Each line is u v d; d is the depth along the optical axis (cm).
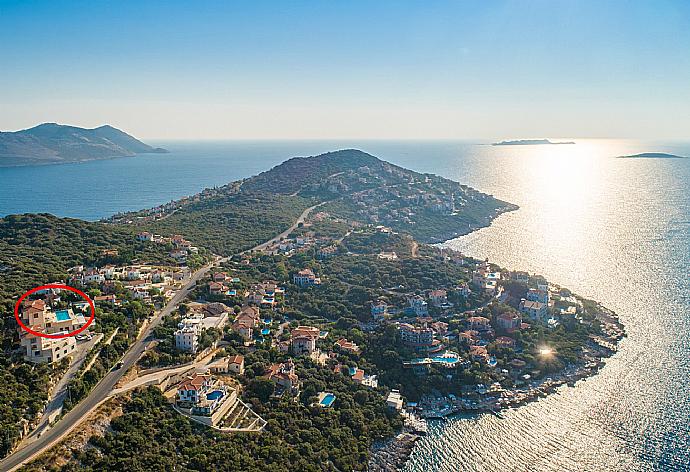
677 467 17850
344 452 18988
